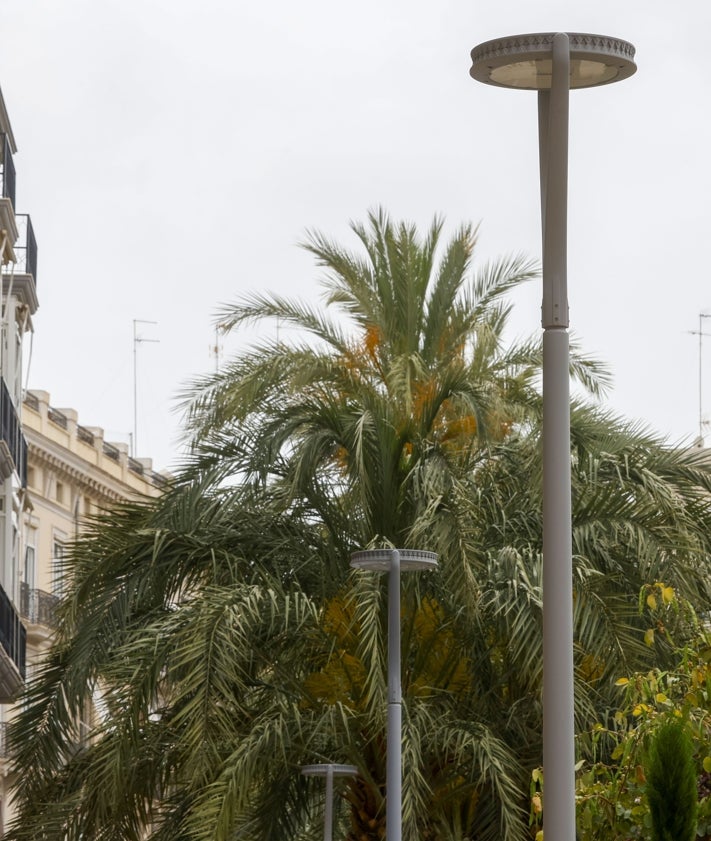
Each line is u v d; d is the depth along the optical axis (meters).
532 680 20.14
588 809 12.89
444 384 21.31
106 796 20.91
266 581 21.16
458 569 19.67
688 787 10.38
